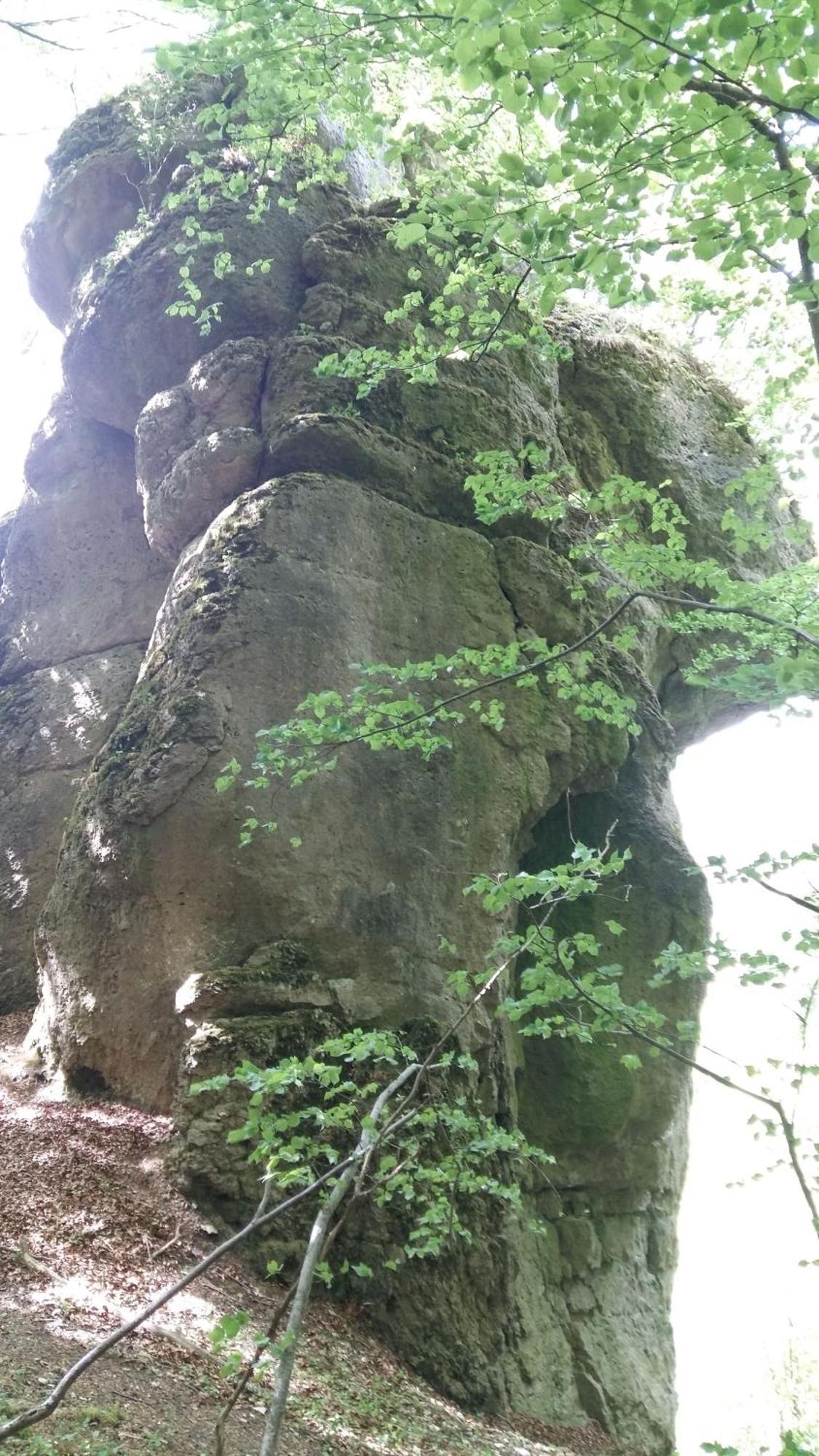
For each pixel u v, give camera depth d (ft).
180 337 49.67
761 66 19.81
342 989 36.68
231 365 46.24
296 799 38.14
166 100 55.31
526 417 49.37
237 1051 33.50
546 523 47.37
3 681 55.57
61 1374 21.31
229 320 48.47
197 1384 23.45
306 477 42.27
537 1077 43.04
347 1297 32.24
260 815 37.52
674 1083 43.55
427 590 43.14
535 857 45.57
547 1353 38.29
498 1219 36.65
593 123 20.62
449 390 46.85
